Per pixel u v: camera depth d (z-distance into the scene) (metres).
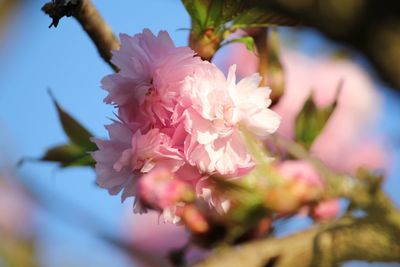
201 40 0.60
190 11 0.60
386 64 0.30
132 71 0.55
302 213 0.52
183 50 0.55
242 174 0.52
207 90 0.54
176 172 0.54
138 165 0.54
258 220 0.52
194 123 0.54
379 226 0.50
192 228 0.53
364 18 0.30
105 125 0.55
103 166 0.55
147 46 0.55
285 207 0.51
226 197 0.52
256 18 0.60
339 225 0.51
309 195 0.51
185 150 0.54
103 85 0.55
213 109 0.54
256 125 0.54
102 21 0.60
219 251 0.52
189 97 0.54
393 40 0.30
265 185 0.52
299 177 0.51
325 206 0.52
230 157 0.53
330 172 0.51
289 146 0.58
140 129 0.55
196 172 0.54
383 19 0.30
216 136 0.54
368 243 0.50
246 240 0.53
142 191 0.53
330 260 0.50
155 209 0.53
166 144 0.54
